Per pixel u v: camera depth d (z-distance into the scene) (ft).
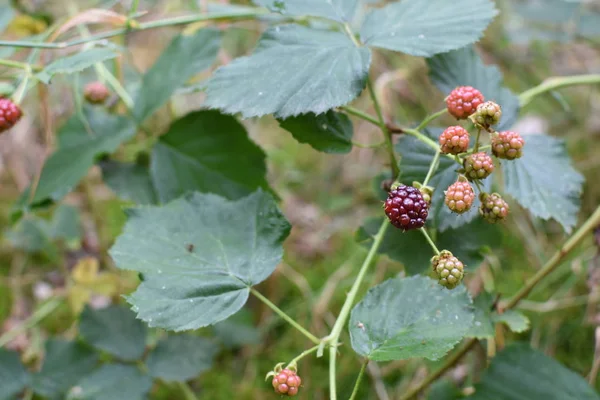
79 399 1.98
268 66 1.72
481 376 1.88
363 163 2.92
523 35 2.73
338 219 2.81
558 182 1.80
